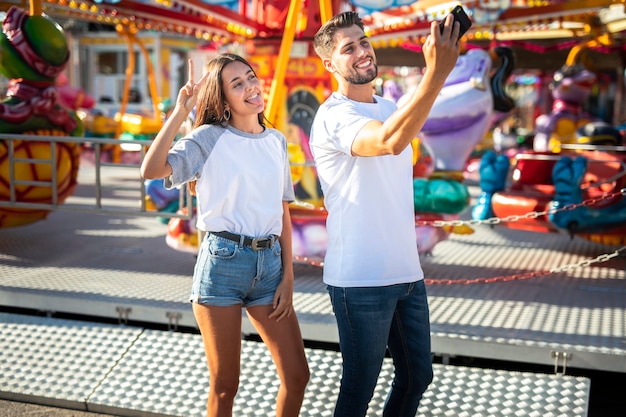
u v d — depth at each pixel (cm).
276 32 577
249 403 367
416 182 548
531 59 1452
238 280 276
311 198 550
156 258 568
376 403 359
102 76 1872
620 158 614
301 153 542
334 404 363
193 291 281
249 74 280
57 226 718
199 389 377
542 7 761
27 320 436
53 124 620
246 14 611
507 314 420
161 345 405
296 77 558
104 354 405
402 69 2261
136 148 1256
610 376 423
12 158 555
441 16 570
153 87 1378
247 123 285
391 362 375
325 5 479
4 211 607
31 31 591
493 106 560
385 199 269
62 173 624
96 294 454
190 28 759
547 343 366
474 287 490
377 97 293
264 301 285
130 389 381
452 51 219
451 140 539
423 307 282
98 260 558
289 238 298
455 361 407
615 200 571
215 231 278
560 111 1184
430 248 552
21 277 498
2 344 419
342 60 273
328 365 381
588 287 495
